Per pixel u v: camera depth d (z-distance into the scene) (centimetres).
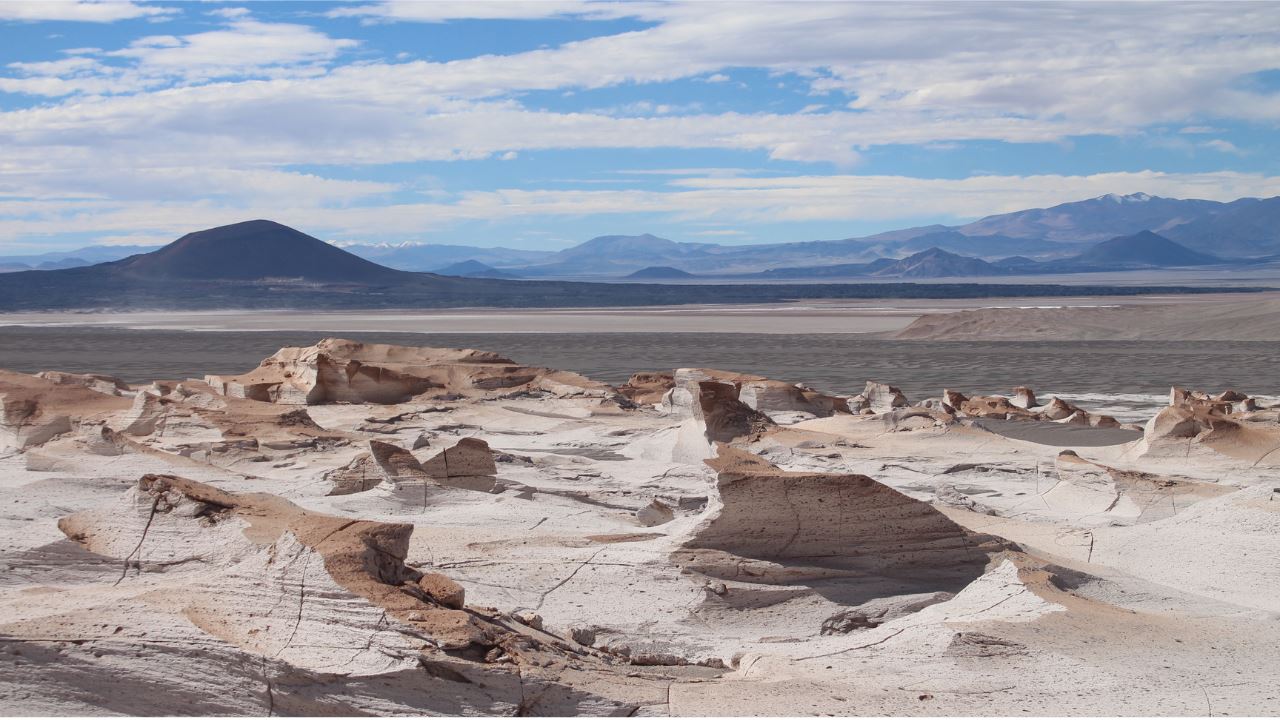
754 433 3081
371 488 2172
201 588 1063
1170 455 2911
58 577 1260
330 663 958
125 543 1309
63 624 983
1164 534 1733
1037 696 1027
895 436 3225
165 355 9638
